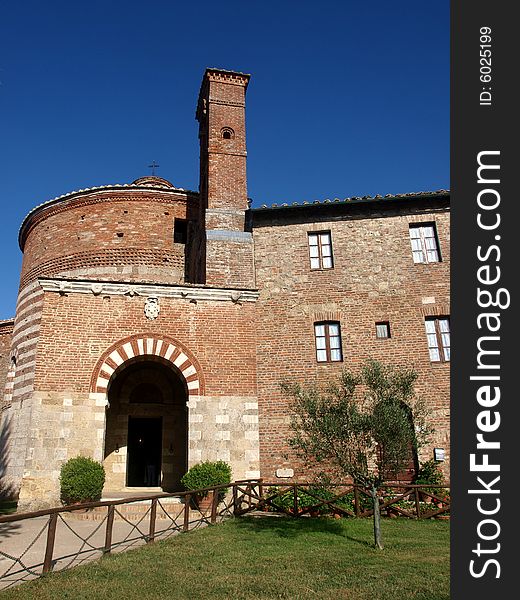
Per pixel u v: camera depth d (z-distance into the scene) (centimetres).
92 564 827
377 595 674
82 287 1504
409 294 1711
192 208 2427
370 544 976
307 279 1739
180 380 1723
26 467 1319
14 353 2314
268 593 684
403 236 1788
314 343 1662
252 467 1452
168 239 2345
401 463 977
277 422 1562
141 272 2255
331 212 1822
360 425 980
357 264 1753
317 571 789
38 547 966
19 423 1911
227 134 2061
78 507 849
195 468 1382
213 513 1214
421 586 708
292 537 1041
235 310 1606
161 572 781
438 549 932
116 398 1838
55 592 686
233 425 1482
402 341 1656
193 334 1548
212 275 1716
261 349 1647
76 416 1390
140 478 1975
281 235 1803
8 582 734
